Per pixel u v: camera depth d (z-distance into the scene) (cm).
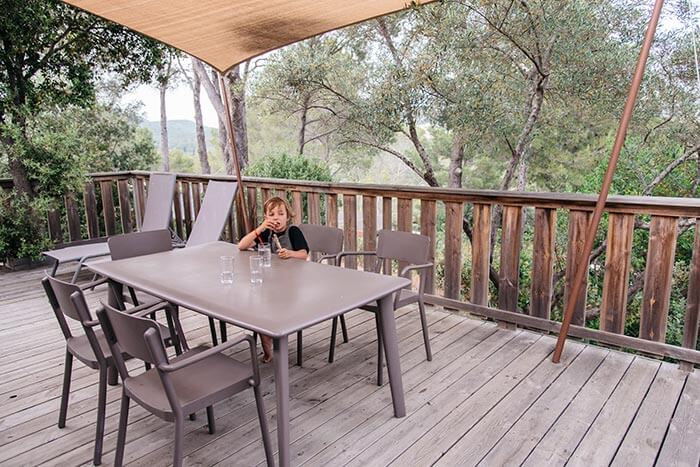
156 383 181
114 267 254
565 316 279
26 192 508
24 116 500
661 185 509
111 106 1042
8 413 237
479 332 333
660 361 284
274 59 643
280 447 179
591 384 259
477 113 509
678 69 461
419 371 276
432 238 369
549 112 535
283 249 274
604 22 460
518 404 240
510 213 328
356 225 416
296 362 289
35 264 524
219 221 439
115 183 702
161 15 306
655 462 196
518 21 479
